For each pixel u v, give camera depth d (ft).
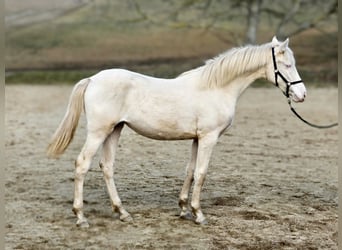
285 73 29.19
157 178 38.63
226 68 28.91
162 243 26.86
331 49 111.96
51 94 87.66
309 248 26.84
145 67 103.55
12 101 79.51
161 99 28.27
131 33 123.13
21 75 103.24
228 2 117.60
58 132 27.89
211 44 117.39
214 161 44.86
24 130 57.98
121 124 28.84
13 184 36.96
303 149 51.13
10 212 30.99
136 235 27.81
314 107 77.15
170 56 110.63
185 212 30.19
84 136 55.16
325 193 36.58
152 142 50.72
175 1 120.06
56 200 33.45
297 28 120.67
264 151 49.65
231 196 35.01
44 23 127.44
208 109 28.53
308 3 111.75
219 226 29.40
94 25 126.62
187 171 30.14
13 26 125.29
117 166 41.60
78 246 26.32
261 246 26.84
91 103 27.45
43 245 26.40
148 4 131.44
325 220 30.91
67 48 115.85
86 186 36.55
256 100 83.97
